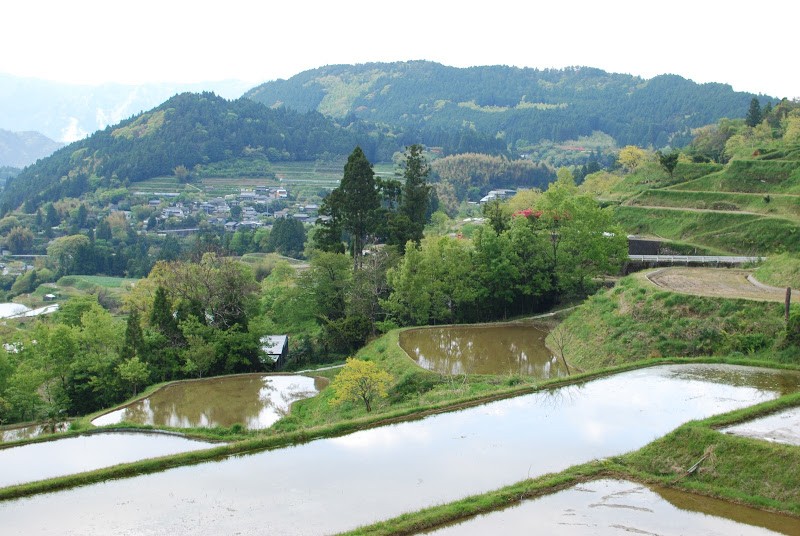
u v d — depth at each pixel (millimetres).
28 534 23609
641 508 24672
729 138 155500
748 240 85875
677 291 50125
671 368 41344
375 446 31250
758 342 42719
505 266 66062
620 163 183625
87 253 176125
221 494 26562
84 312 68000
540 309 69625
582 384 39062
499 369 46969
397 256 75812
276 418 45562
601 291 58781
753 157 114000
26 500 26359
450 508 24297
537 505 25016
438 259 66188
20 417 53312
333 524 23859
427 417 35031
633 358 45250
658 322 47344
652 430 31781
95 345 61094
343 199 84875
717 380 38562
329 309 75000
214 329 64375
